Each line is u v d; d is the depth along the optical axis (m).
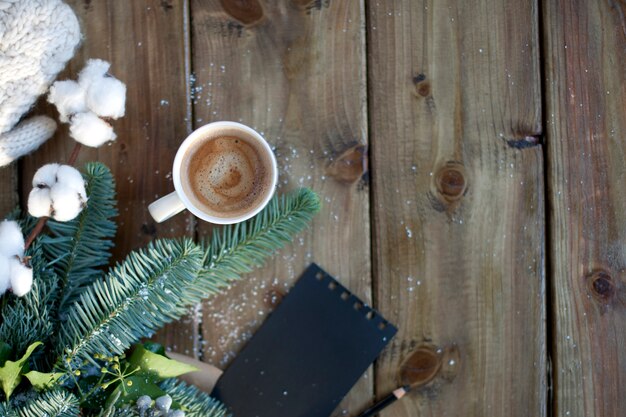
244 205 0.90
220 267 0.90
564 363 0.95
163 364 0.84
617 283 0.95
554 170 0.95
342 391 0.93
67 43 0.90
